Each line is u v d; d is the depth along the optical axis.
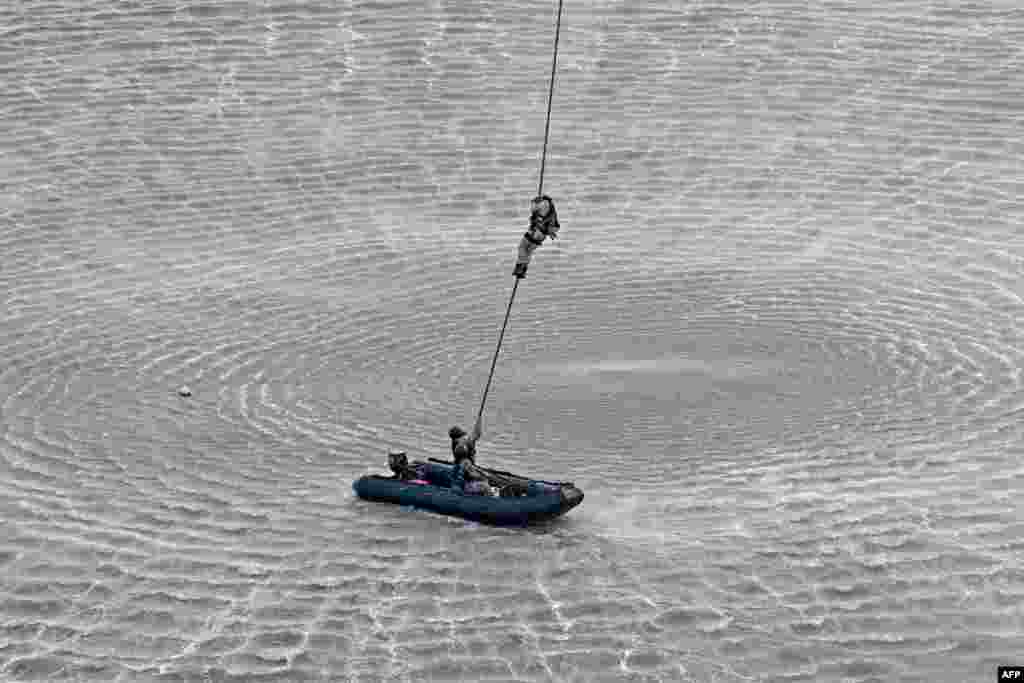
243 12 73.12
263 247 54.91
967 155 59.19
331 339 46.09
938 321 45.66
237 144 63.12
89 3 74.12
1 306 49.03
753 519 30.47
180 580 28.23
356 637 25.92
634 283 50.88
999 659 24.69
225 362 43.94
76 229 56.19
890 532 29.53
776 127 62.47
